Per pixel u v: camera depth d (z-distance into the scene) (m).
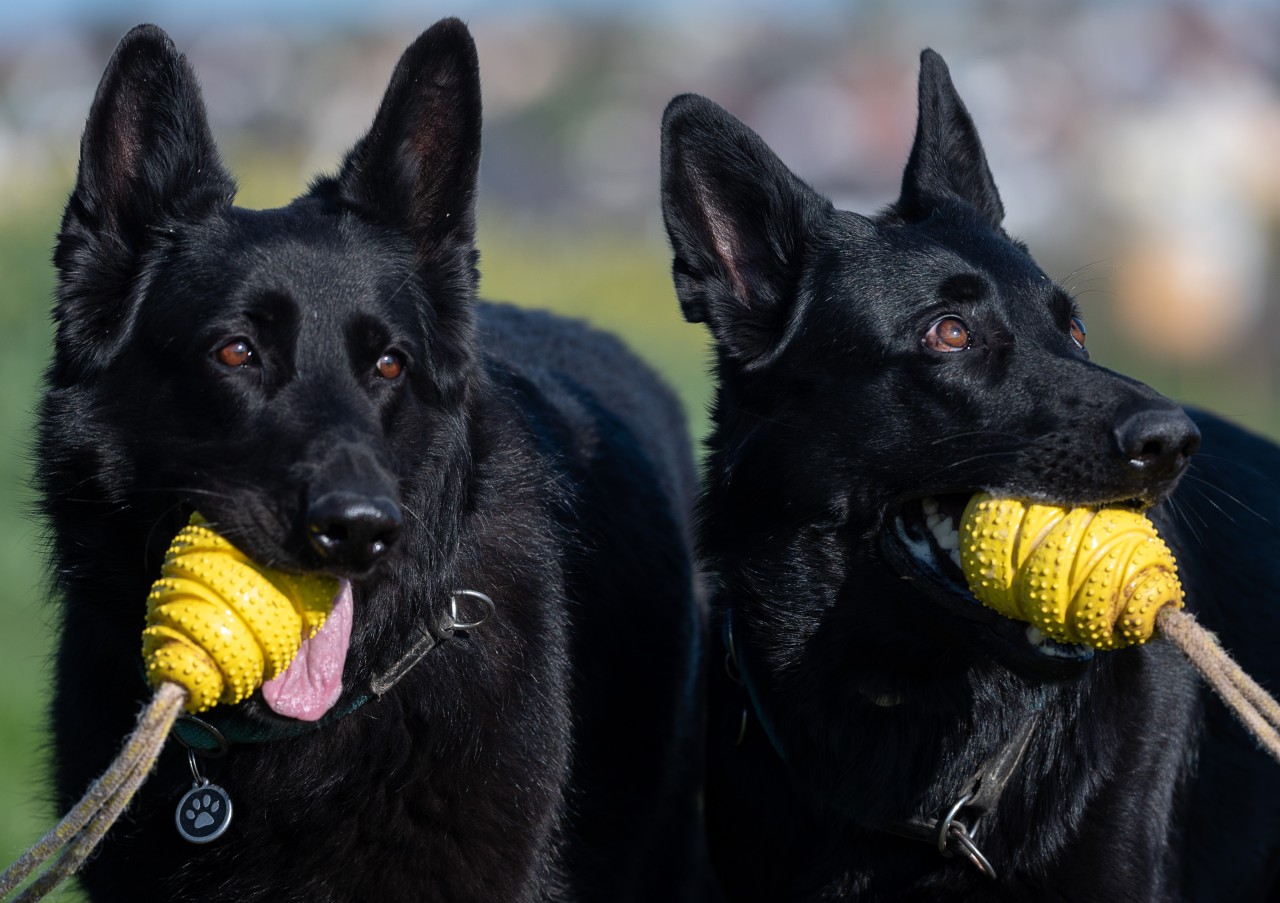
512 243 43.88
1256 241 50.28
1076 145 56.50
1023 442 6.85
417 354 7.34
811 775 7.85
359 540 6.23
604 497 9.27
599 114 91.12
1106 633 6.28
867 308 7.53
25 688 11.73
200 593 5.96
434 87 7.63
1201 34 66.44
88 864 7.27
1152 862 7.71
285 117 67.81
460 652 7.48
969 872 7.64
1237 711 5.96
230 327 6.82
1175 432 6.41
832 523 7.65
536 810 7.53
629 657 8.93
